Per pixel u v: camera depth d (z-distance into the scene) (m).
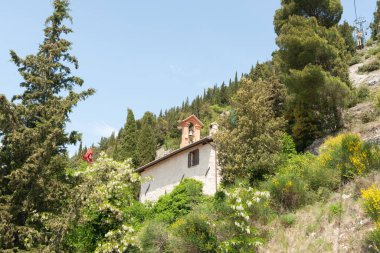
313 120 26.94
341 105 25.72
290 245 13.34
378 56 35.16
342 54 28.48
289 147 24.98
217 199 20.84
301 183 16.12
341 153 16.95
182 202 24.64
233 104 26.17
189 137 38.53
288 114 29.08
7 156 12.80
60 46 14.62
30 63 14.22
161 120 84.06
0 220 11.52
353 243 11.71
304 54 26.78
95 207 15.69
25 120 13.56
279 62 30.22
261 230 14.51
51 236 12.30
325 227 13.40
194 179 27.44
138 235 16.86
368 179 14.60
